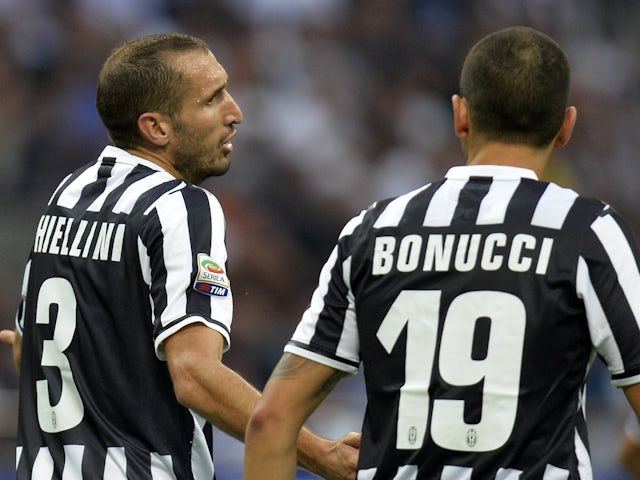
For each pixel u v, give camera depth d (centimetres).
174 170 1268
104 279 1185
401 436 1003
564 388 984
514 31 1042
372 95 4900
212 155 1274
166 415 1182
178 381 1129
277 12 4928
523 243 1000
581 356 991
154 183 1216
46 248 1233
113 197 1216
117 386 1177
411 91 4981
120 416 1178
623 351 984
